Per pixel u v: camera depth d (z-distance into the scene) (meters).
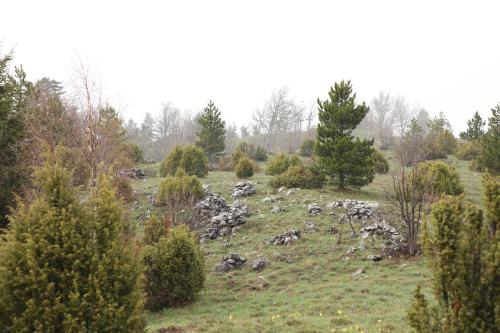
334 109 26.88
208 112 49.03
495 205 5.74
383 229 17.70
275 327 9.73
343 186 27.45
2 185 14.78
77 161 17.73
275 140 95.19
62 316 6.29
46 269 6.38
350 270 14.82
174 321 10.99
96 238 7.06
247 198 26.20
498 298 5.33
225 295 13.46
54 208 6.88
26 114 17.73
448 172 23.27
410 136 47.38
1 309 6.37
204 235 20.03
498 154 27.42
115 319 6.43
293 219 21.05
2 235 6.91
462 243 5.68
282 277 14.66
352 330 9.26
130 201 25.73
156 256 12.79
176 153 35.97
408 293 12.00
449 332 5.51
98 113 19.61
